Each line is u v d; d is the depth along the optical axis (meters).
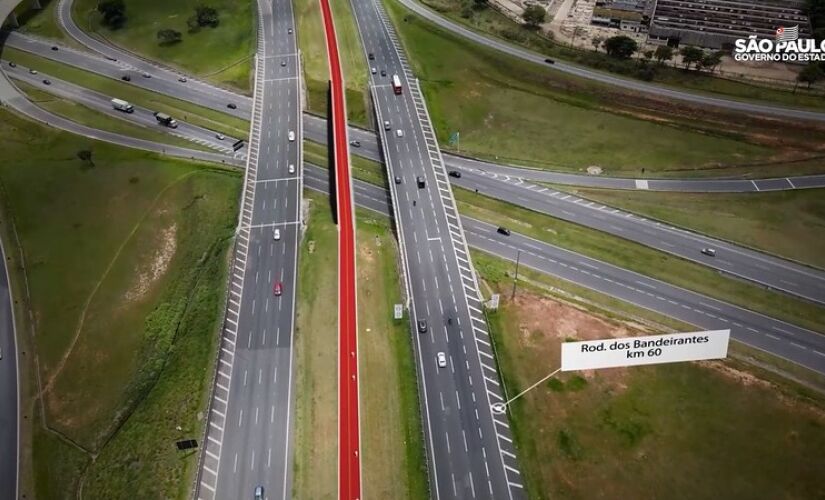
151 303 125.31
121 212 146.25
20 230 142.38
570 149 162.38
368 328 116.31
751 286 125.56
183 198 148.25
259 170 154.00
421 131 163.62
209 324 118.88
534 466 96.19
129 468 98.25
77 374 113.88
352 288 124.00
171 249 136.38
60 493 97.12
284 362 111.31
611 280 127.31
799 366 110.69
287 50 198.25
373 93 178.12
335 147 157.75
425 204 141.75
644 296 123.94
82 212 146.62
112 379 112.62
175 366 112.19
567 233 138.25
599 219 141.62
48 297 127.75
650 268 129.62
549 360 110.94
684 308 121.56
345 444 99.06
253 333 116.38
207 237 137.88
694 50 185.00
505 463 96.50
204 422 102.81
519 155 161.12
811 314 120.00
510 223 140.75
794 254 131.88
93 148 165.38
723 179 152.00
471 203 146.25
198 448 99.44
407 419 102.06
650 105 174.62
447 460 96.88
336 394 105.88
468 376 108.19
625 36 196.50
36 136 169.38
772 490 93.44
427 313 118.56
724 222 140.25
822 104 174.25
